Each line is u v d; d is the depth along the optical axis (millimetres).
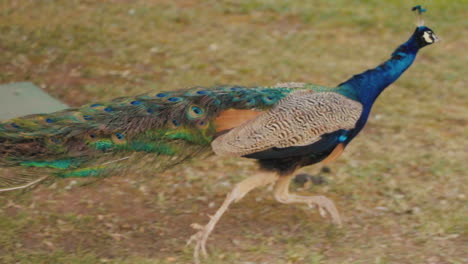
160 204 11359
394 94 16656
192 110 9477
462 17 22531
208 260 9523
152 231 10445
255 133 9328
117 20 21234
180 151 9648
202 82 16734
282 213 11180
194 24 21234
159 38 19906
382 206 11469
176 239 10219
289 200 10195
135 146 9461
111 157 9438
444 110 15836
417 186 12180
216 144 9445
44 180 9250
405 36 20906
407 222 10898
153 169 9648
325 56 19109
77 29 20234
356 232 10570
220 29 20922
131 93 15875
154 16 21734
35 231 10250
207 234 9281
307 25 21609
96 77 16891
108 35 19859
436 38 10234
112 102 9828
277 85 10203
